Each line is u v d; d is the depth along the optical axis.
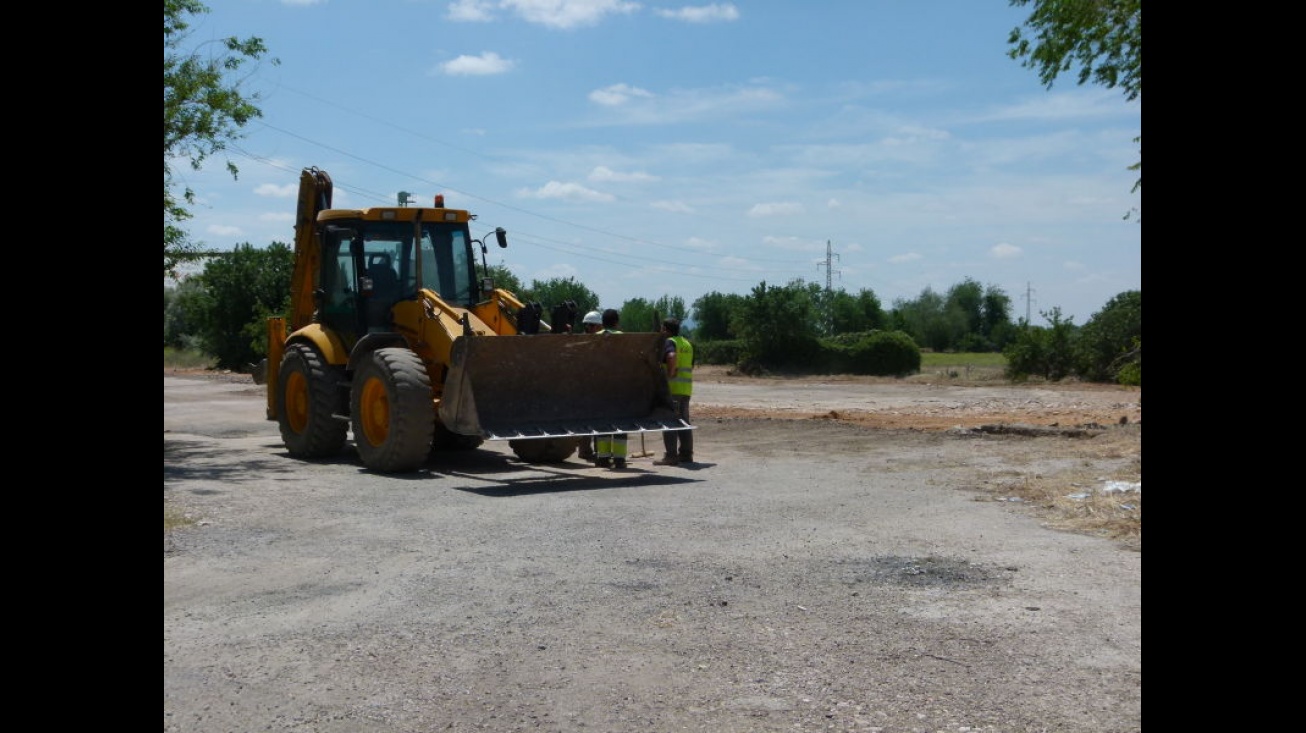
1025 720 4.41
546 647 5.43
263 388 31.39
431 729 4.37
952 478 11.57
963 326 92.69
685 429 12.52
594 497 10.34
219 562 7.35
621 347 12.59
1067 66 14.23
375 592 6.53
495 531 8.52
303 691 4.80
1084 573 6.96
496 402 11.95
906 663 5.14
